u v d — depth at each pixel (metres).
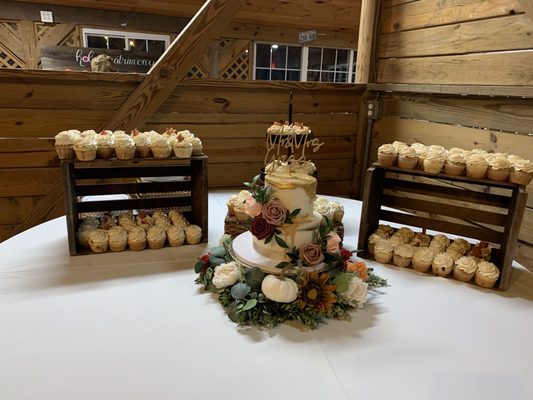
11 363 0.77
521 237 1.66
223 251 1.11
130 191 1.37
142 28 3.82
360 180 2.60
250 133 2.29
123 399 0.69
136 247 1.31
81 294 1.04
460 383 0.76
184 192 1.59
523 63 1.59
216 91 2.17
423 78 2.12
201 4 3.62
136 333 0.88
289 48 4.51
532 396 0.74
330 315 0.96
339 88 2.39
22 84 1.84
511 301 1.09
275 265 1.00
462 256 1.24
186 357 0.80
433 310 1.03
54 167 1.99
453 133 1.96
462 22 1.85
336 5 3.86
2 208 1.97
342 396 0.71
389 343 0.88
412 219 1.38
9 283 1.08
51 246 1.33
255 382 0.74
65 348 0.82
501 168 1.14
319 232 1.02
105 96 1.97
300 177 1.02
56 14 3.51
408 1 2.17
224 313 0.97
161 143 1.30
